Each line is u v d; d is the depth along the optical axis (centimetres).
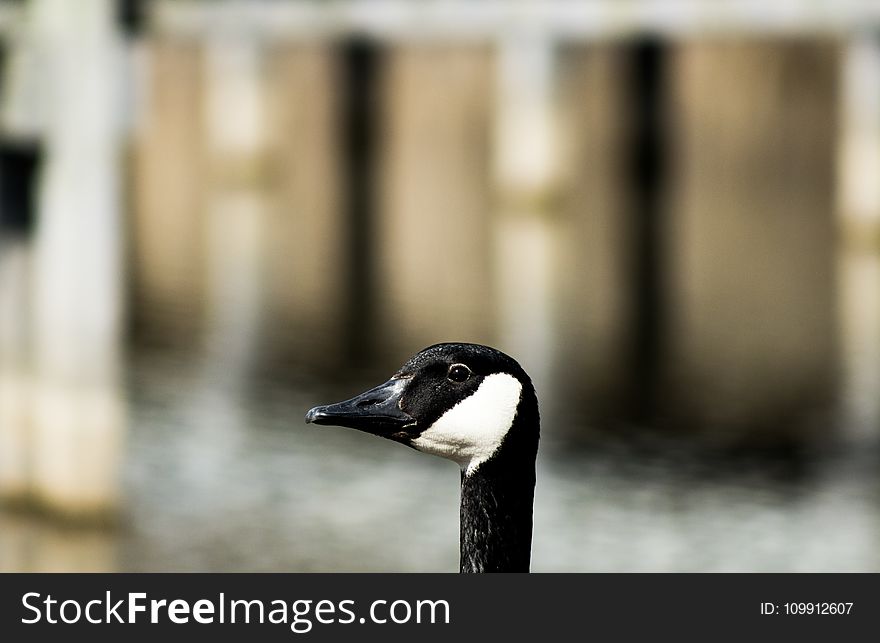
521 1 2762
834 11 2409
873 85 2980
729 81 4262
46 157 1206
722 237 3056
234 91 4206
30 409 1227
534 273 2634
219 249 2880
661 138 4300
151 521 1216
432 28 2886
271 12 3016
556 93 3597
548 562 1138
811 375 1842
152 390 1714
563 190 3622
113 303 1231
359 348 1981
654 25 2608
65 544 1141
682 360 1933
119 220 1234
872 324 2170
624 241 3014
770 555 1151
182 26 3059
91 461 1220
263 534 1173
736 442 1529
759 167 4175
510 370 523
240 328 2112
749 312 2272
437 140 4959
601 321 2197
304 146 4925
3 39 1198
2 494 1234
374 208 3553
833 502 1305
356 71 4972
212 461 1406
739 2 2486
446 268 2688
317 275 2598
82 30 1198
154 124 5203
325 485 1342
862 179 2969
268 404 1656
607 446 1517
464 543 527
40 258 1219
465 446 525
